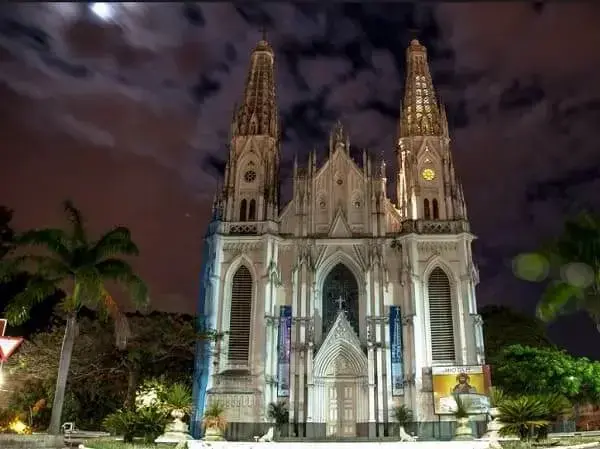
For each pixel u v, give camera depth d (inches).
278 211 3080.7
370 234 2950.3
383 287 2790.4
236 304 2842.0
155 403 1771.7
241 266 2915.8
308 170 3105.3
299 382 2637.8
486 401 2436.0
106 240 1547.7
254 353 2701.8
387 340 2696.9
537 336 3531.0
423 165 3127.5
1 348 936.3
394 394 2608.3
